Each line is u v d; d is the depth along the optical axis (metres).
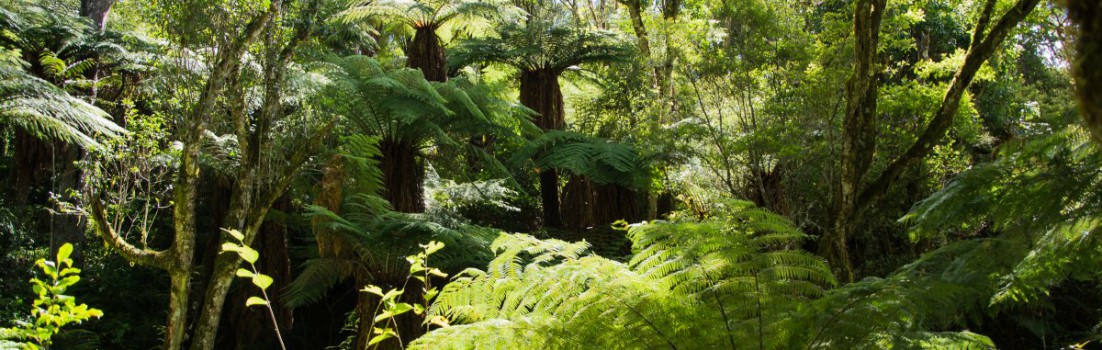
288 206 10.02
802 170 8.62
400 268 6.95
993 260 3.35
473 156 10.18
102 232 5.55
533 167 10.35
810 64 8.37
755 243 3.57
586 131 12.89
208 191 12.19
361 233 6.53
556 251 4.09
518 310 3.72
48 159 11.69
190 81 5.96
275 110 6.32
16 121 8.51
